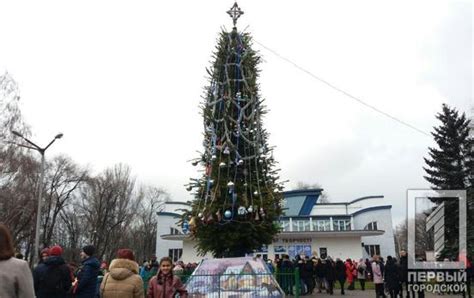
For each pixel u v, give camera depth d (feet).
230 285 46.44
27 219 139.03
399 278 56.75
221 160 55.31
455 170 117.50
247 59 59.82
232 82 58.75
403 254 57.00
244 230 53.26
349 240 145.69
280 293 45.73
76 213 221.87
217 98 58.23
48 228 203.51
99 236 209.36
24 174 126.62
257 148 56.85
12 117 121.19
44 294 26.55
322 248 145.38
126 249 25.76
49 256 27.68
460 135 121.80
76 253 215.10
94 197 214.69
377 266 62.08
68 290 27.63
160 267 27.07
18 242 149.69
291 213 171.63
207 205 54.03
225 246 53.57
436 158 122.01
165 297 26.21
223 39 60.59
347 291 83.10
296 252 144.77
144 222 278.67
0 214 123.13
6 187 124.26
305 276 73.56
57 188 203.21
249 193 54.44
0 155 118.83
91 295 27.50
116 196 218.79
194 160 57.36
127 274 24.57
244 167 55.72
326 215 163.84
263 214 52.95
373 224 172.45
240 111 57.00
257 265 47.19
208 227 53.88
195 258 145.89
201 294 46.32
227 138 55.21
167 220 178.91
